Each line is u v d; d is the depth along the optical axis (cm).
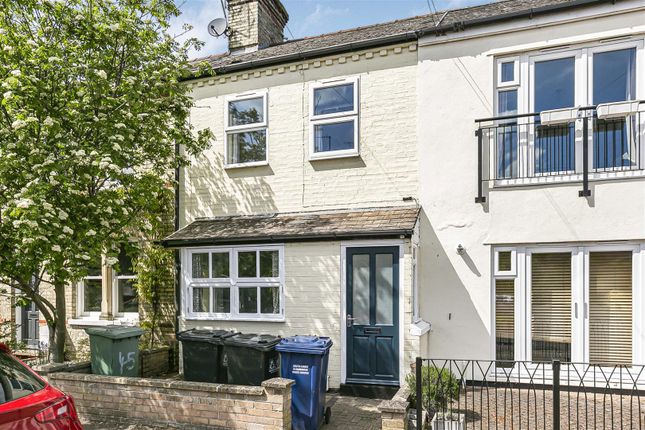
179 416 585
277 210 921
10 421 351
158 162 838
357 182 866
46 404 382
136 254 791
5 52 619
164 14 781
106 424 610
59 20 691
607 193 712
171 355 922
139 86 720
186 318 889
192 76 991
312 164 902
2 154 595
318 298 788
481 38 802
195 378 672
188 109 898
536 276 761
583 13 739
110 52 727
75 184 641
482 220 779
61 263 639
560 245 744
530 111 774
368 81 872
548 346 745
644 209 693
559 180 739
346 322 766
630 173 704
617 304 717
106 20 714
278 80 940
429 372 569
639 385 690
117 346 707
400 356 727
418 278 802
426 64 834
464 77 809
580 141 738
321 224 814
